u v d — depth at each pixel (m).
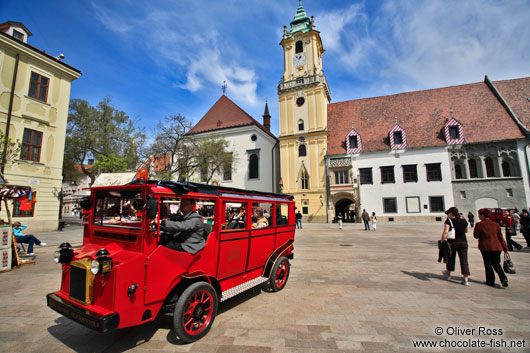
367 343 3.64
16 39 16.72
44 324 4.36
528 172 26.77
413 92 35.53
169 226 3.79
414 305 5.08
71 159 29.78
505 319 4.39
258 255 5.71
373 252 11.27
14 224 9.91
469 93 32.69
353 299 5.45
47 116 18.56
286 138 35.69
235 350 3.48
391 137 31.80
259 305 5.15
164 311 3.82
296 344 3.63
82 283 3.47
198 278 4.22
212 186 4.82
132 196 3.95
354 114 36.62
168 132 24.36
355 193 31.92
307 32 36.69
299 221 24.81
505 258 6.46
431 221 29.27
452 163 29.41
